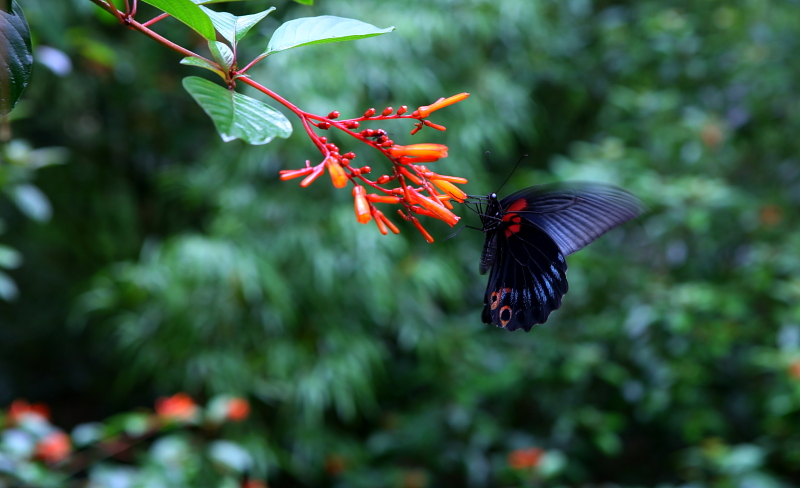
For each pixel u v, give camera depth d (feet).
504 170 15.79
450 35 13.08
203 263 11.77
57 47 11.15
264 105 2.98
